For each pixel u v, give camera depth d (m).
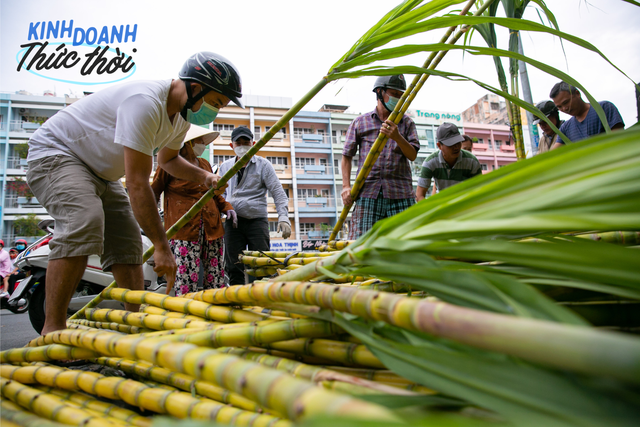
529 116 3.32
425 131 36.34
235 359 0.45
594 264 0.40
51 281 1.54
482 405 0.36
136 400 0.71
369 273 0.61
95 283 4.07
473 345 0.32
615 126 2.83
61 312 1.55
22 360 1.06
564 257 0.41
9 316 6.37
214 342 0.78
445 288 0.49
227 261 3.56
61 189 1.60
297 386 0.34
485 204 0.48
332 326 0.69
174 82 1.80
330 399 0.31
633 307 0.59
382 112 2.96
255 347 0.81
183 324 1.01
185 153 2.84
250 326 0.77
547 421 0.31
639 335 0.58
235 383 0.41
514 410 0.34
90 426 0.62
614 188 0.36
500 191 0.46
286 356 0.78
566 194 0.39
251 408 0.65
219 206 3.28
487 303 0.43
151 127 1.66
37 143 1.69
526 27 0.95
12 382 0.81
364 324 0.57
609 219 0.36
